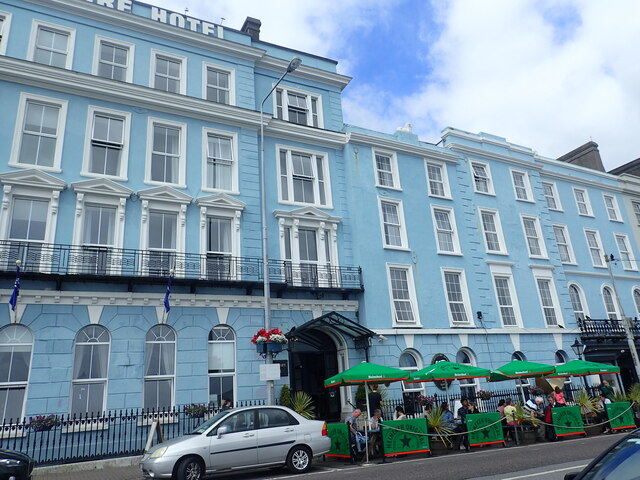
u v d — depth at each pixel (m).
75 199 16.31
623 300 30.69
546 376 18.48
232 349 17.28
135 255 16.56
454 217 24.80
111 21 19.11
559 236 29.89
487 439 14.80
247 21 24.77
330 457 14.23
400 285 21.97
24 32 17.44
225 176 19.56
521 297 25.31
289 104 22.86
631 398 20.00
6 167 15.60
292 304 18.88
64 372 14.45
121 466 13.82
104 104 17.89
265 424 11.55
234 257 18.14
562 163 31.88
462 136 27.20
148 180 17.80
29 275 14.36
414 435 13.70
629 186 34.78
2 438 13.34
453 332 22.08
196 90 20.08
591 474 4.35
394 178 23.84
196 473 10.34
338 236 21.38
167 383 15.98
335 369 20.14
